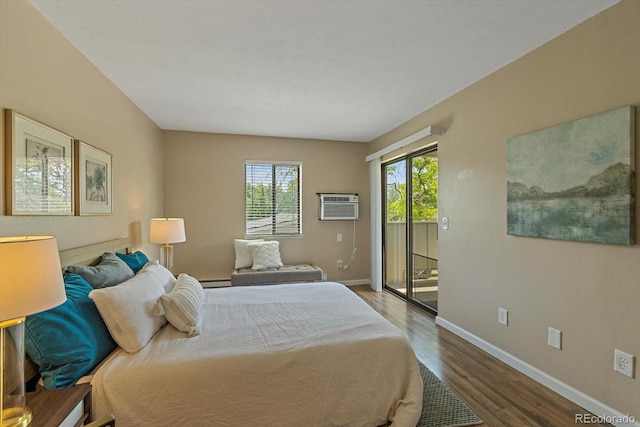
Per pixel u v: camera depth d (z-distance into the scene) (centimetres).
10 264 95
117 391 140
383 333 187
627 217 168
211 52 228
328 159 507
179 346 167
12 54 156
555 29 200
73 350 138
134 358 154
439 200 338
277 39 211
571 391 202
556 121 210
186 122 404
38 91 176
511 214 243
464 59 240
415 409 168
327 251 509
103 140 258
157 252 413
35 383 137
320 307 233
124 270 216
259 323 201
